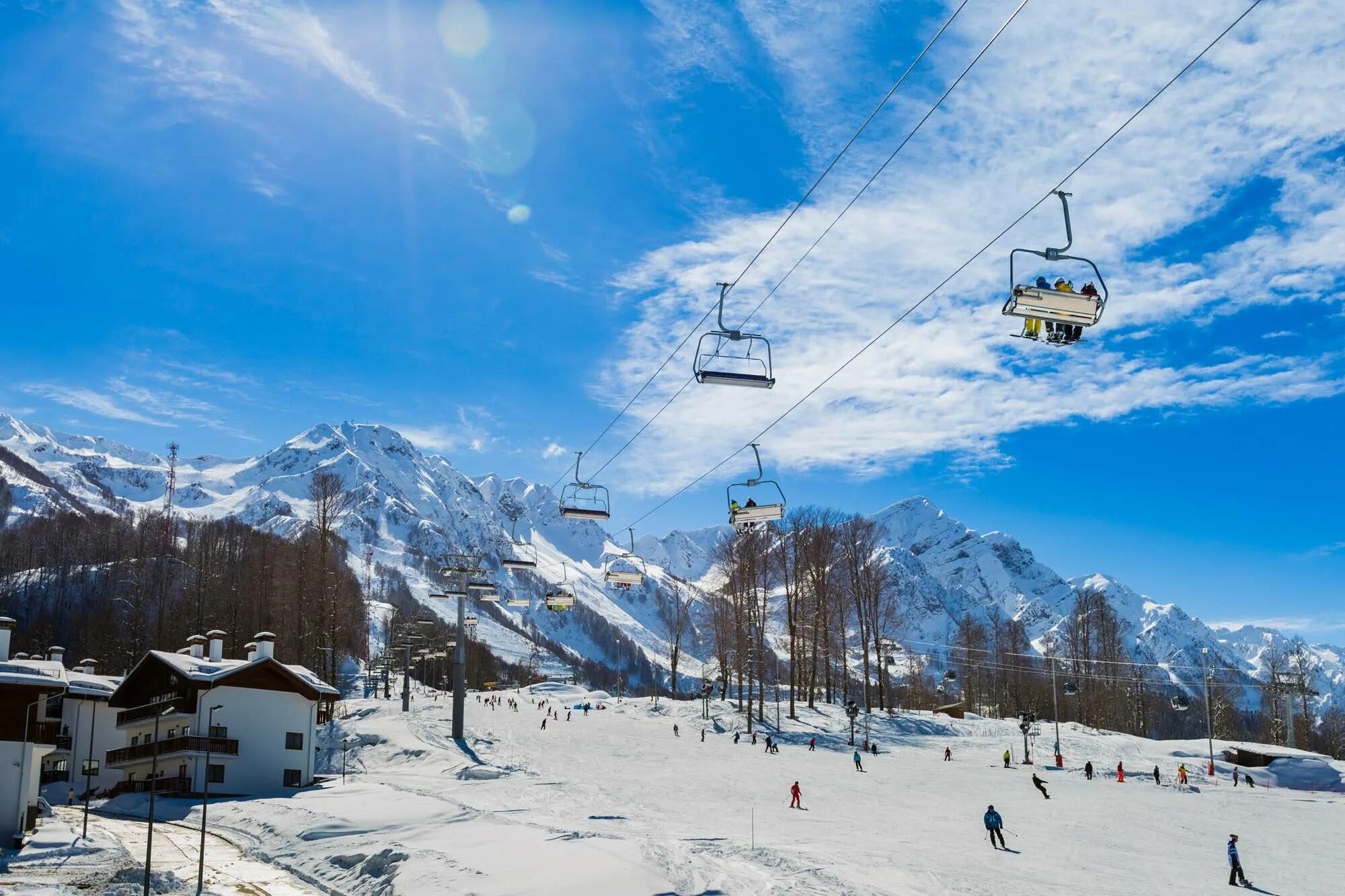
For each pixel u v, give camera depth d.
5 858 42.88
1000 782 78.31
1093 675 161.50
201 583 144.25
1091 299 21.41
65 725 79.38
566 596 66.06
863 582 127.75
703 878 34.72
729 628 127.50
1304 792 82.31
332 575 130.50
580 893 32.62
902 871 40.31
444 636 197.12
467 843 42.16
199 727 71.12
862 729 107.62
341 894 37.62
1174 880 42.44
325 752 87.38
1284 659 159.00
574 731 99.75
